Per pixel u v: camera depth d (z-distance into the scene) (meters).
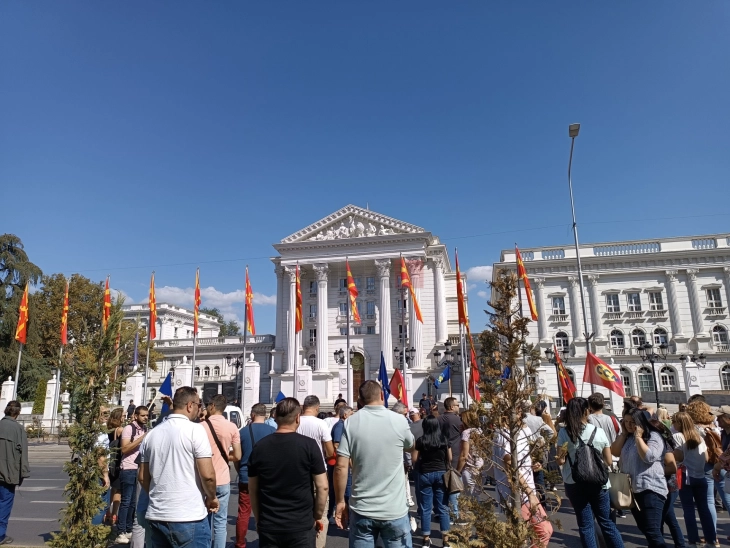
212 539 7.63
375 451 5.64
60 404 39.41
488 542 5.37
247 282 40.53
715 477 8.55
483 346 6.07
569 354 47.66
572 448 7.04
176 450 5.76
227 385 62.81
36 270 48.22
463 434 8.44
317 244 63.81
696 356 45.56
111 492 10.16
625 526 10.59
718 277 47.66
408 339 60.31
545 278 49.84
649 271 48.59
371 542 5.52
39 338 48.06
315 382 59.47
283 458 5.38
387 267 62.06
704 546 8.76
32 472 20.78
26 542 9.65
